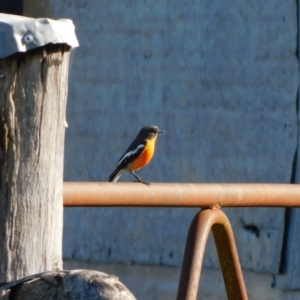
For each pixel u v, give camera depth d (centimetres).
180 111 1255
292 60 1161
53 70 455
